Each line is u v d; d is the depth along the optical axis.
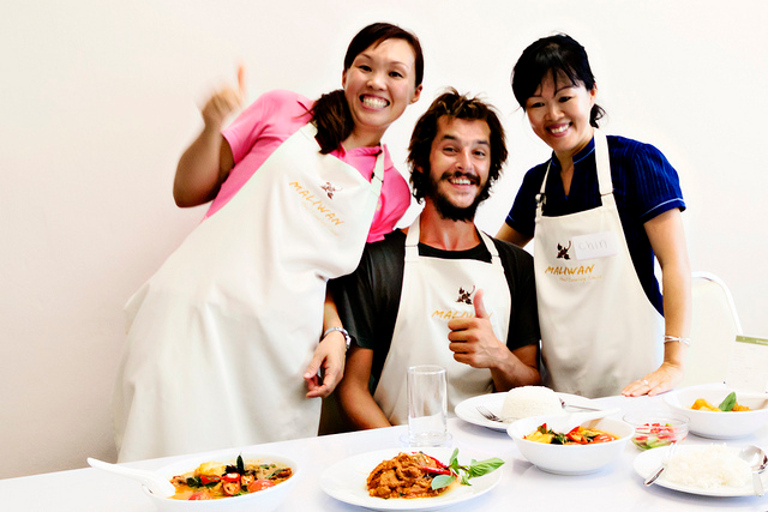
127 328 1.97
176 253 1.93
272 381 1.87
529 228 2.45
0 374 1.94
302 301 1.87
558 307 2.20
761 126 2.96
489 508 0.96
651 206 2.11
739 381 1.49
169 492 0.91
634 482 1.06
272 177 1.95
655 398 1.58
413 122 2.31
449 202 2.27
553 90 2.21
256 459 1.03
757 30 2.96
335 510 0.97
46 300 1.98
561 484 1.06
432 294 2.16
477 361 1.94
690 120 2.86
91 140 2.02
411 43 2.28
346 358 2.09
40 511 0.97
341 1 2.29
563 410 1.39
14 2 1.93
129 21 2.05
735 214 2.94
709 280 2.34
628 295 2.13
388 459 1.14
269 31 2.20
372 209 2.09
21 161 1.95
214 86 2.14
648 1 2.77
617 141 2.20
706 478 0.99
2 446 1.94
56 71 1.98
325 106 2.15
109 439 2.07
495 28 2.50
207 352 1.80
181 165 2.12
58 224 1.99
